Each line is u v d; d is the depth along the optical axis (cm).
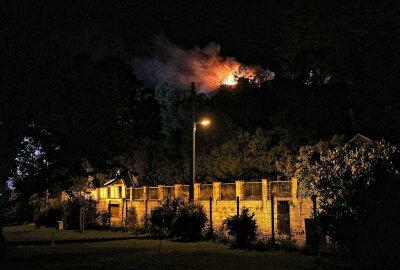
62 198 4288
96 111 1650
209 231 2725
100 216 3900
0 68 1395
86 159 1766
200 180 4003
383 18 1920
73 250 2170
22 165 1591
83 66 1647
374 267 1205
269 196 2770
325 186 1750
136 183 4172
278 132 3588
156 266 1611
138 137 4962
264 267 1588
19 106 1416
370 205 1230
